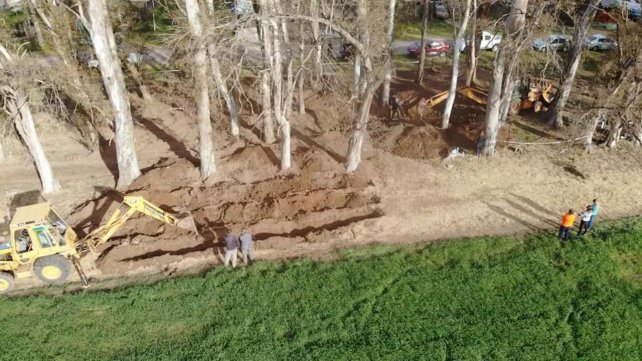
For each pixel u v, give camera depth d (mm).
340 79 28719
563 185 23000
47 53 27688
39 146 21516
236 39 17922
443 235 19797
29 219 16500
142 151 25688
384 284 17375
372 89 21188
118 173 23531
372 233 19812
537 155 25562
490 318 16109
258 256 18672
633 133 24578
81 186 22828
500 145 26359
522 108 30922
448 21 34594
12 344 14898
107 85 20781
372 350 14914
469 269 18078
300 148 25484
